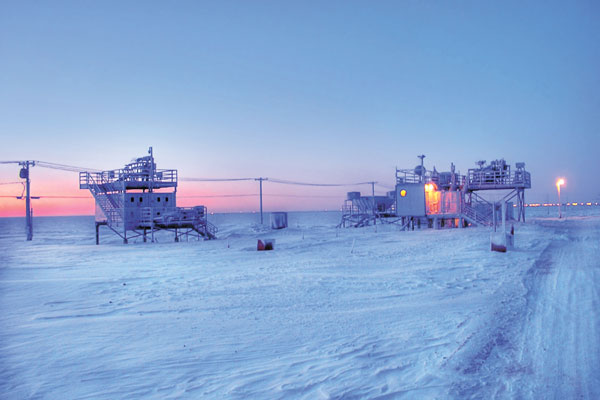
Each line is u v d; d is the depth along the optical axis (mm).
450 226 42000
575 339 6832
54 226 150375
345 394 5109
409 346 6883
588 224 40438
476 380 5379
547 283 11719
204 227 41406
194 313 9672
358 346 6977
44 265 20406
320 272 15578
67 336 7934
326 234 40094
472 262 16562
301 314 9336
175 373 5996
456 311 9055
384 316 8930
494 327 7680
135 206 40344
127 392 5367
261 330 8125
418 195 40219
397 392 5113
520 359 6066
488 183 43531
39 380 5801
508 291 10844
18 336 7957
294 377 5723
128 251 28531
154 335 7934
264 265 18266
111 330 8320
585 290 10586
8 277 16062
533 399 4777
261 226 60219
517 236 26828
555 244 22219
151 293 12281
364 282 13141
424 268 15625
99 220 42844
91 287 13484
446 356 6312
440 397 4914
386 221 61562
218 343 7359
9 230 108688
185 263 20047
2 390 5473
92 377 5895
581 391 4949
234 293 11961
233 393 5246
